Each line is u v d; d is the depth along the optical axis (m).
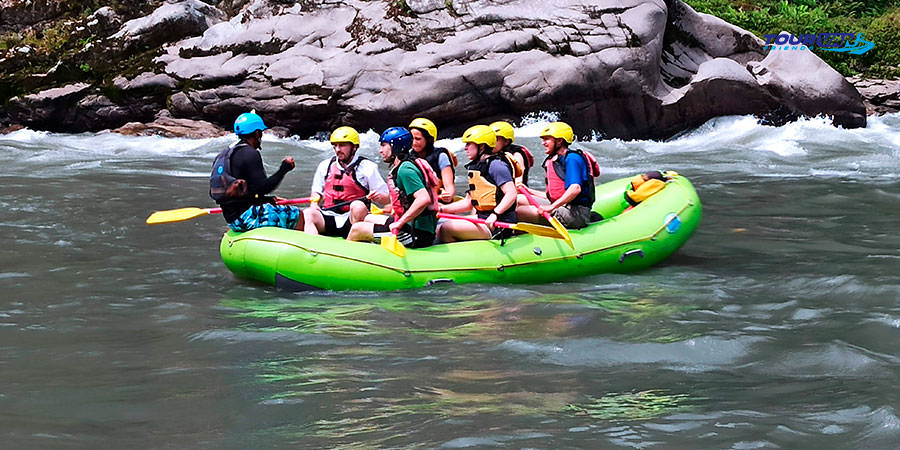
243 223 6.28
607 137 15.30
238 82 15.88
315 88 15.31
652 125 15.44
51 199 9.31
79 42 17.14
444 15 15.56
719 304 5.54
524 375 4.20
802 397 3.88
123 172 11.45
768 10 22.12
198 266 6.68
